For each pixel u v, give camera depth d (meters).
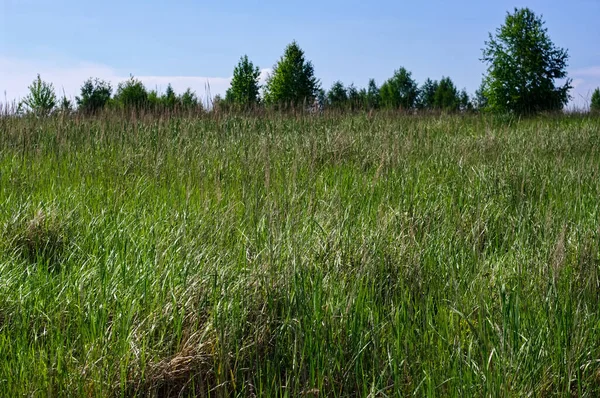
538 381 2.63
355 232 3.95
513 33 22.72
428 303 3.06
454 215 4.60
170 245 3.72
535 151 7.96
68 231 4.18
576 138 9.70
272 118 11.09
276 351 2.73
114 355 2.62
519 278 3.33
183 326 2.92
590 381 2.69
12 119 9.17
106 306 2.97
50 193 5.21
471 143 7.80
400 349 2.77
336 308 2.92
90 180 5.80
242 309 2.93
